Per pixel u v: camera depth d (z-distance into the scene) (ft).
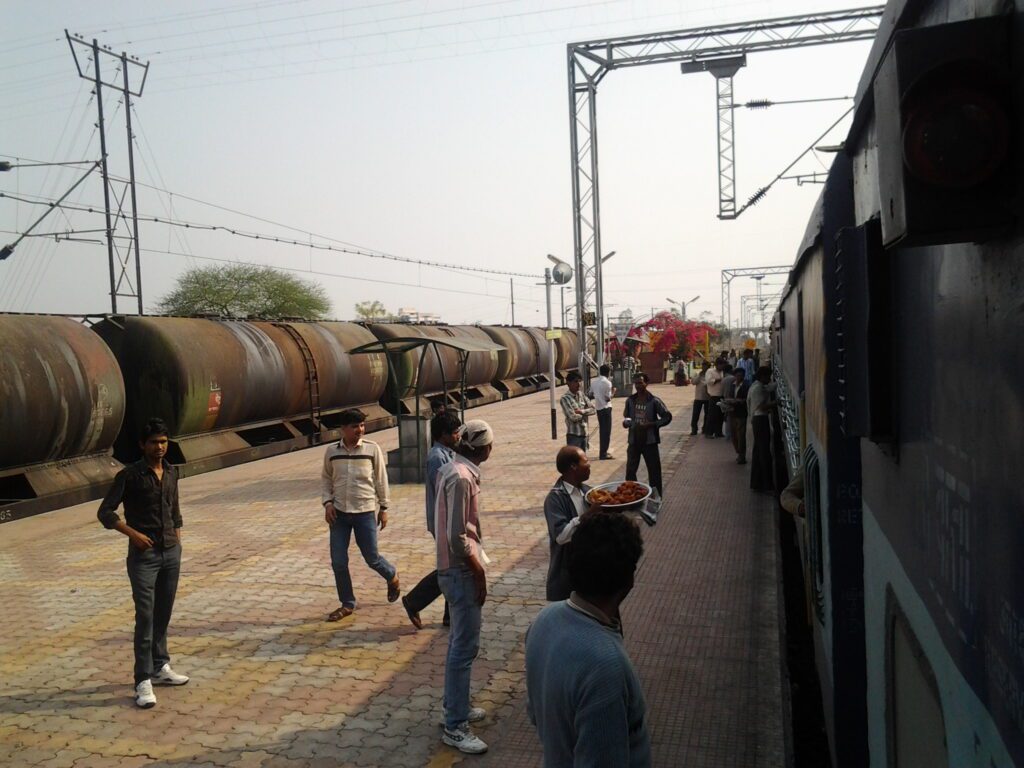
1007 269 3.81
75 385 39.78
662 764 13.50
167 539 16.94
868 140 8.16
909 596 6.49
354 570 25.96
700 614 20.54
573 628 7.23
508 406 92.58
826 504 10.98
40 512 37.35
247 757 14.33
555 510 14.88
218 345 50.85
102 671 18.40
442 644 19.45
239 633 20.42
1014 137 3.75
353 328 71.97
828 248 10.11
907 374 6.49
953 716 4.92
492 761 14.05
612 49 61.72
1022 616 3.58
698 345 134.21
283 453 56.85
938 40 3.94
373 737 14.97
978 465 4.35
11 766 14.16
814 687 17.75
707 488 37.06
